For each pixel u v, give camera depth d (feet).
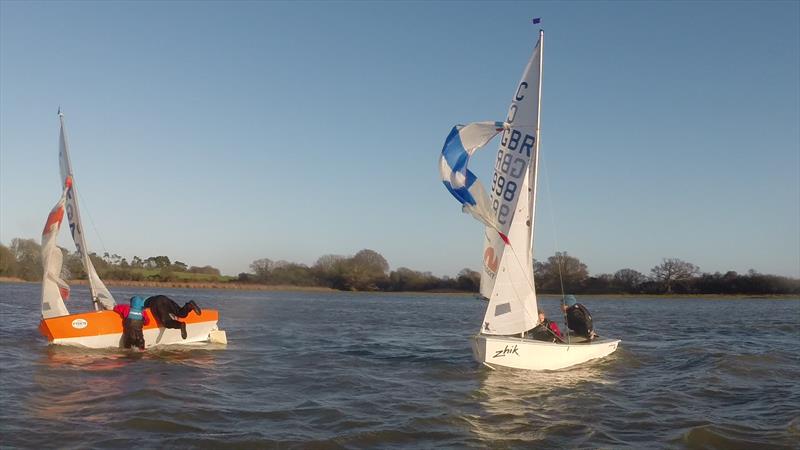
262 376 49.42
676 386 47.26
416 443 31.07
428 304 204.85
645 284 284.41
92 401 38.14
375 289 285.23
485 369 50.98
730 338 89.45
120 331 60.39
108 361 53.47
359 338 82.12
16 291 187.11
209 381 46.21
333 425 34.14
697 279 285.02
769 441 32.14
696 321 129.70
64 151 64.28
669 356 65.57
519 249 51.01
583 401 41.09
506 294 50.93
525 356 50.44
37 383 43.19
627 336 91.15
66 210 65.16
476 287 283.38
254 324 100.89
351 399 41.11
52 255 60.80
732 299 285.02
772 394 44.60
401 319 122.52
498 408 38.73
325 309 153.89
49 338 59.00
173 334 63.87
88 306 123.75
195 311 65.10
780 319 138.82
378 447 30.32
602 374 51.72
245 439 30.86
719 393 44.83
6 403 36.99
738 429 34.42
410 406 39.09
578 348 53.42
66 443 29.50
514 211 51.03
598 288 279.49
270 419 35.17
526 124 51.13
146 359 55.42
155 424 33.14
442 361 59.72
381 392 43.62
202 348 64.28
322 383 46.85
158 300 61.31
